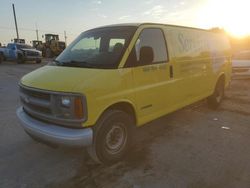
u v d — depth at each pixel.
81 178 3.34
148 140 4.57
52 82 3.29
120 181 3.25
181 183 3.20
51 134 3.20
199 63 5.46
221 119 5.82
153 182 3.22
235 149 4.18
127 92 3.62
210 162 3.73
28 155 4.01
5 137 4.74
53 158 3.90
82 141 3.13
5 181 3.28
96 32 4.40
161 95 4.30
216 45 6.43
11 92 9.12
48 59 30.30
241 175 3.37
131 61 3.71
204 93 5.93
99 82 3.25
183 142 4.47
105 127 3.41
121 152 3.74
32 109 3.58
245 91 9.06
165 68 4.34
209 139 4.61
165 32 4.48
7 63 24.03
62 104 3.11
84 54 4.04
